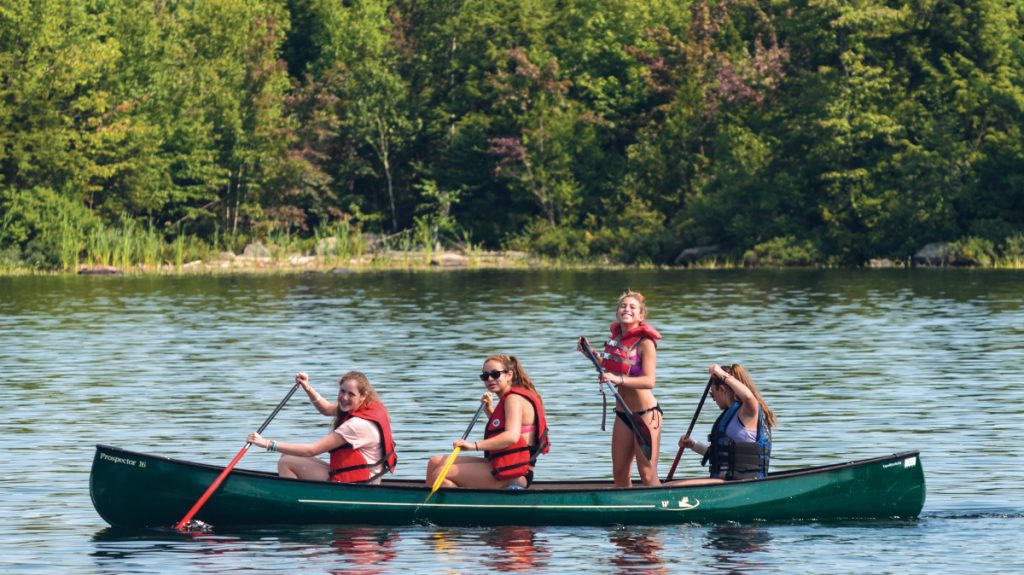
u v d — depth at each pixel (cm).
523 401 3841
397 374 6812
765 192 18650
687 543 3544
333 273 16962
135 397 6081
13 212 17600
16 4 18475
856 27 18562
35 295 12712
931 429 5150
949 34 18738
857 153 18525
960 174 17988
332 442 3825
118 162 19262
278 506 3747
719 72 19788
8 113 18238
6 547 3497
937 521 3766
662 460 4662
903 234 18112
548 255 19775
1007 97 18088
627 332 3909
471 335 8744
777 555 3403
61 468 4484
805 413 5547
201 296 12538
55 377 6781
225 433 5159
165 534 3669
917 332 8800
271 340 8506
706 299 11825
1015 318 9750
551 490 3744
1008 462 4522
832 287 13325
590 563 3325
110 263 17850
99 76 18900
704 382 6481
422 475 4359
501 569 3269
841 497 3812
